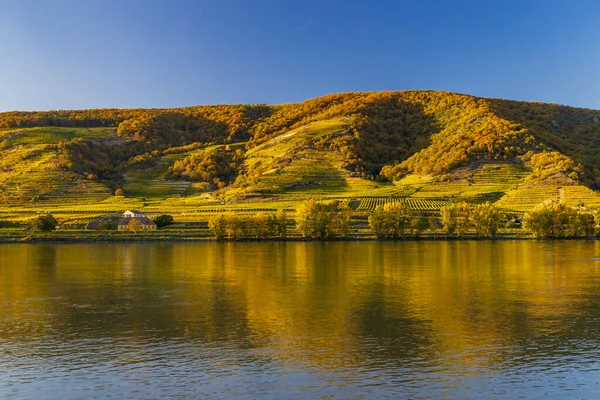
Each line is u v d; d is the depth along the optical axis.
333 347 62.97
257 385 52.03
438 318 76.25
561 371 55.28
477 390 50.75
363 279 110.38
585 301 87.31
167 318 76.88
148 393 50.47
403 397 49.31
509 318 76.00
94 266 133.12
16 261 144.75
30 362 58.50
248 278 112.38
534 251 166.25
